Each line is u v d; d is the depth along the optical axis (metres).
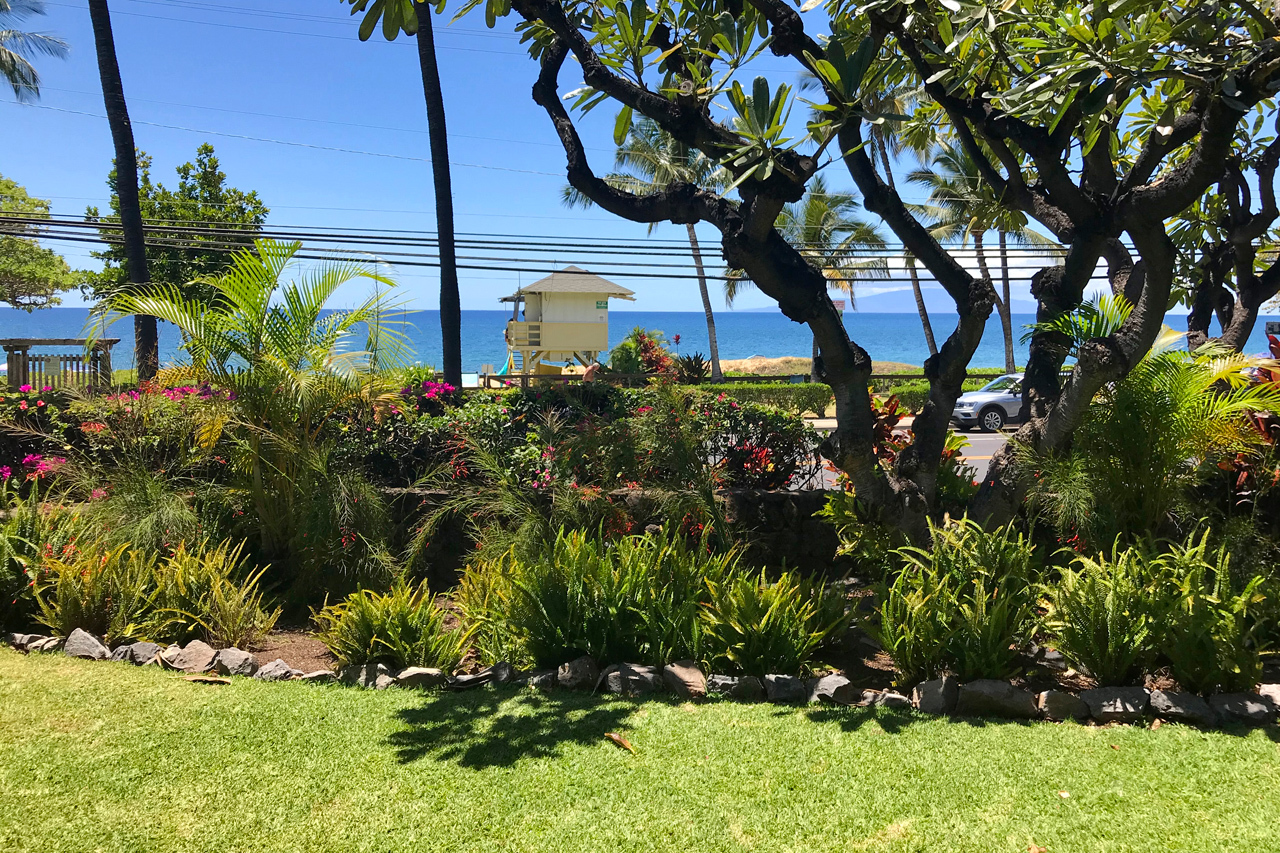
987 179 6.17
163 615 5.09
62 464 6.58
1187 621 3.96
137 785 3.28
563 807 3.09
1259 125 6.10
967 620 4.16
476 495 6.34
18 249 30.48
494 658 4.77
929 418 5.53
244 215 28.16
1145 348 4.71
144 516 5.87
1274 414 5.70
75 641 4.97
